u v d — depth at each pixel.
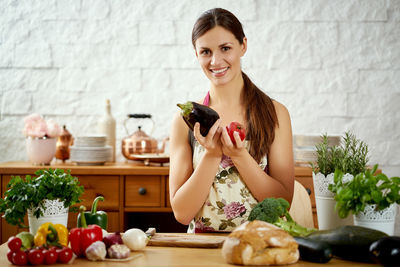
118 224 2.63
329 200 1.39
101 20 3.05
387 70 3.02
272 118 1.77
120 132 3.07
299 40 3.02
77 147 2.71
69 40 3.06
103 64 3.07
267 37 3.02
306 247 1.13
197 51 1.70
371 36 3.02
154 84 3.06
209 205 1.71
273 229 1.13
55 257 1.14
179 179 1.75
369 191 1.24
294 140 2.98
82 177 2.63
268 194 1.63
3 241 2.62
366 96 3.02
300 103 3.03
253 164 1.61
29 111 3.07
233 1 3.02
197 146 1.76
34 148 2.70
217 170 1.67
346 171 1.39
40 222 1.40
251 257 1.09
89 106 3.07
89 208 2.62
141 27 3.05
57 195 1.41
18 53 3.06
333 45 3.02
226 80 1.68
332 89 3.03
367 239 1.12
